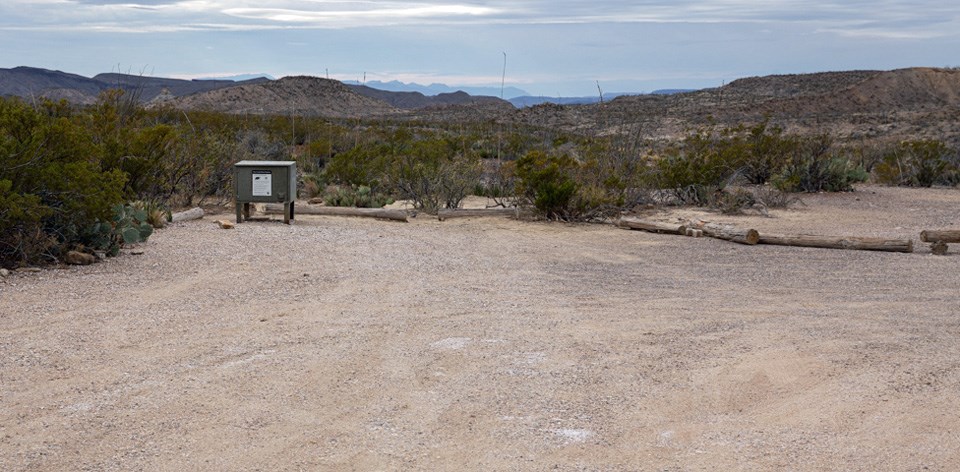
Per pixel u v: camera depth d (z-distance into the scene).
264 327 7.82
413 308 8.75
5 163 10.39
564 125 82.12
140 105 22.34
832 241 13.75
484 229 16.14
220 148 19.97
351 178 23.23
